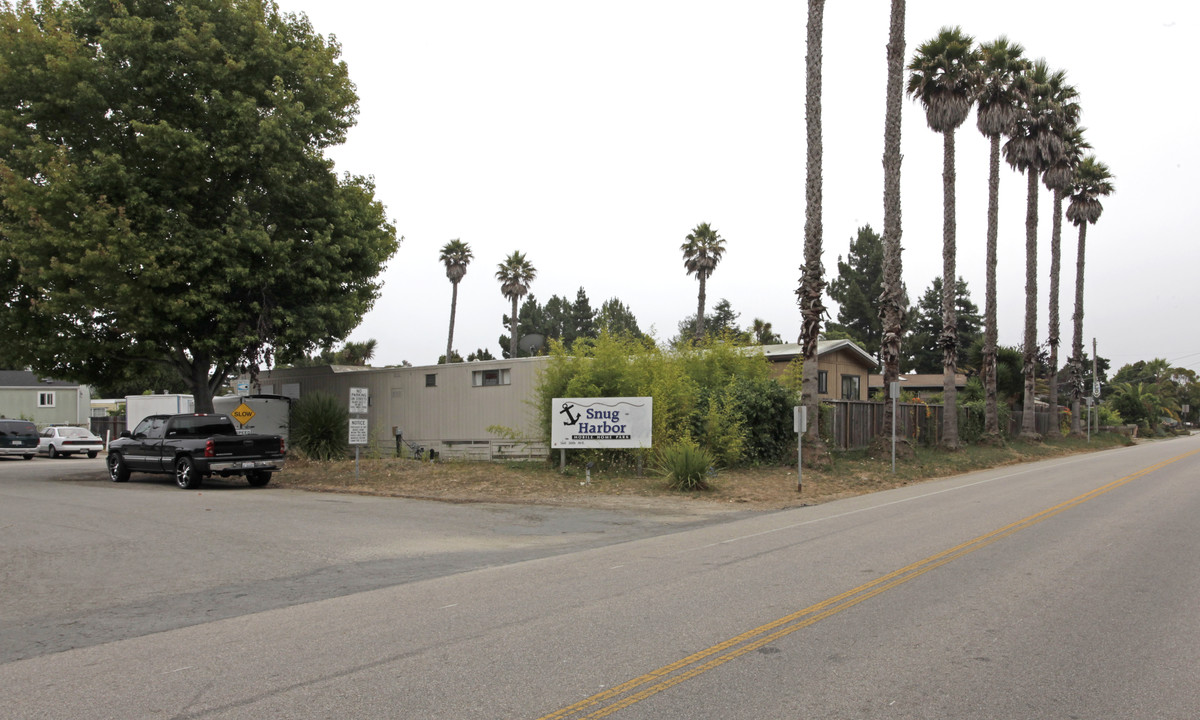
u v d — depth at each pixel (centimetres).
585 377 2027
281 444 2002
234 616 733
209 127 2144
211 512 1470
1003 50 3219
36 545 1116
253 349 2314
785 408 2270
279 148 2150
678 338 2577
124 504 1592
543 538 1200
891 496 1741
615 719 452
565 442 1959
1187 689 495
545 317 8175
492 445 2494
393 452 2733
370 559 1022
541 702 480
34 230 1950
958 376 5700
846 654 568
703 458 1791
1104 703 472
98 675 556
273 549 1091
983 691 492
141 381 2486
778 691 494
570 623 663
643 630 637
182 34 2075
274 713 470
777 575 849
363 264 2477
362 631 658
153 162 2094
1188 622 649
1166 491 1695
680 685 507
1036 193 3872
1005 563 900
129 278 2002
